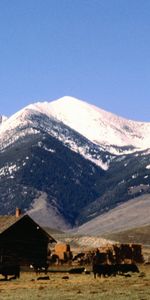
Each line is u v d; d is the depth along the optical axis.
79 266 111.50
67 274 84.94
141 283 64.00
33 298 48.94
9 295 52.03
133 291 54.38
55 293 53.34
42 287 59.78
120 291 54.38
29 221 111.25
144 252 175.62
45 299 48.09
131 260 127.75
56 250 127.25
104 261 124.19
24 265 108.12
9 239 107.88
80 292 53.91
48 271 92.69
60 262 122.25
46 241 112.38
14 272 73.38
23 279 73.25
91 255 124.75
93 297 49.03
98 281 67.44
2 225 109.06
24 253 109.06
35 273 89.62
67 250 126.88
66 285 62.47
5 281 70.12
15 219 109.88
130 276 75.00
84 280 69.69
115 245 133.00
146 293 52.41
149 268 104.31
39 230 111.88
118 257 129.12
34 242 110.94
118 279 70.25
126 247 133.50
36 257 110.44
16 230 109.06
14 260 107.31
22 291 56.09
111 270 75.75
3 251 106.50
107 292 53.44
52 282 67.50
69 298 48.44
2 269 72.81
